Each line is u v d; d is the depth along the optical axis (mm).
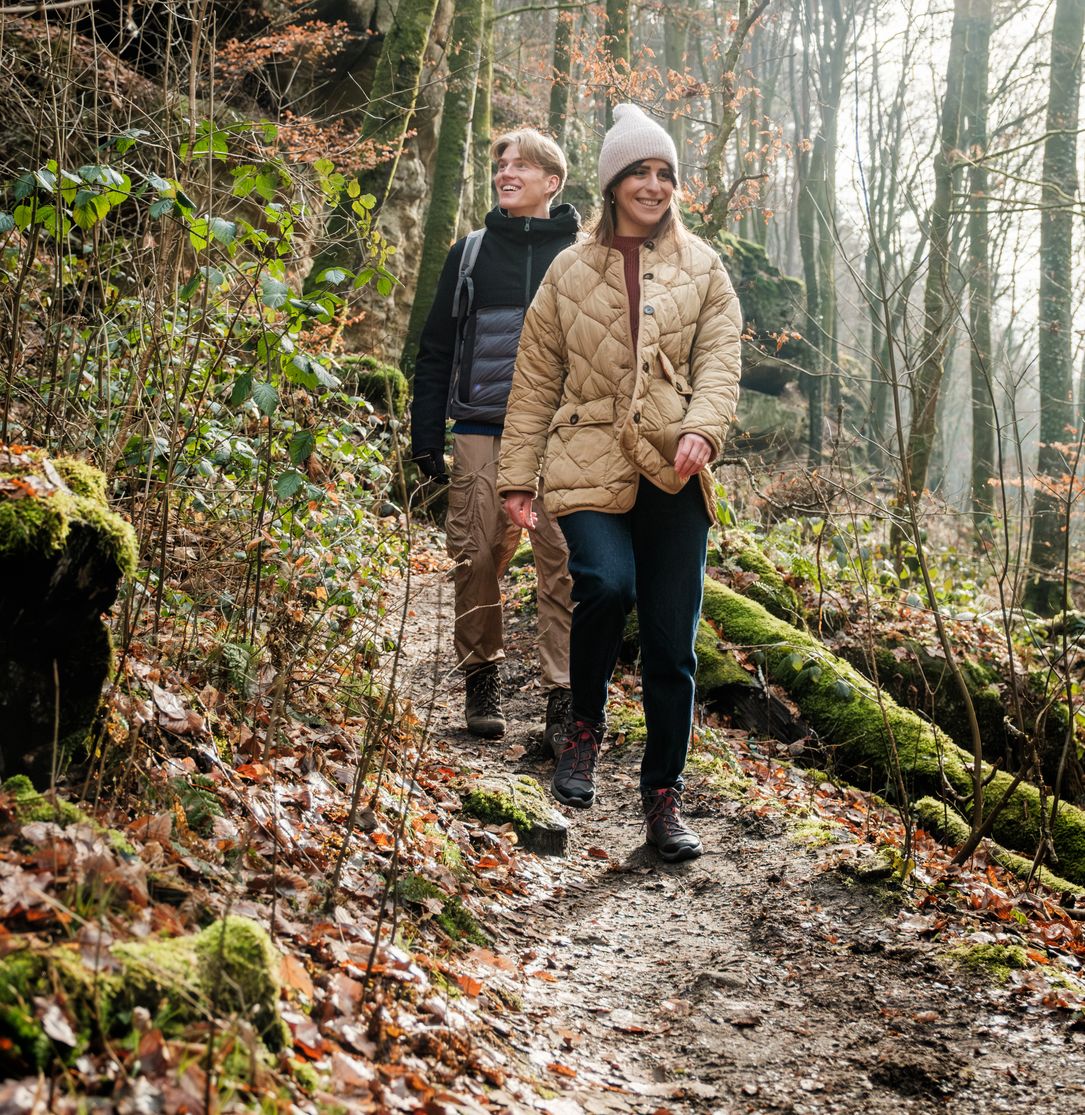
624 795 4016
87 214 2926
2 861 1666
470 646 4293
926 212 4512
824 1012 2500
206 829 2281
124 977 1487
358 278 3340
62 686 2121
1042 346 12609
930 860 3549
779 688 5324
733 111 10508
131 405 3035
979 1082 2205
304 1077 1602
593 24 22688
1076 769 5320
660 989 2600
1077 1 12953
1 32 3098
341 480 4668
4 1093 1235
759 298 21797
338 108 13414
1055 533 10648
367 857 2598
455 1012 2109
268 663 3346
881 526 9203
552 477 3291
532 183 4215
